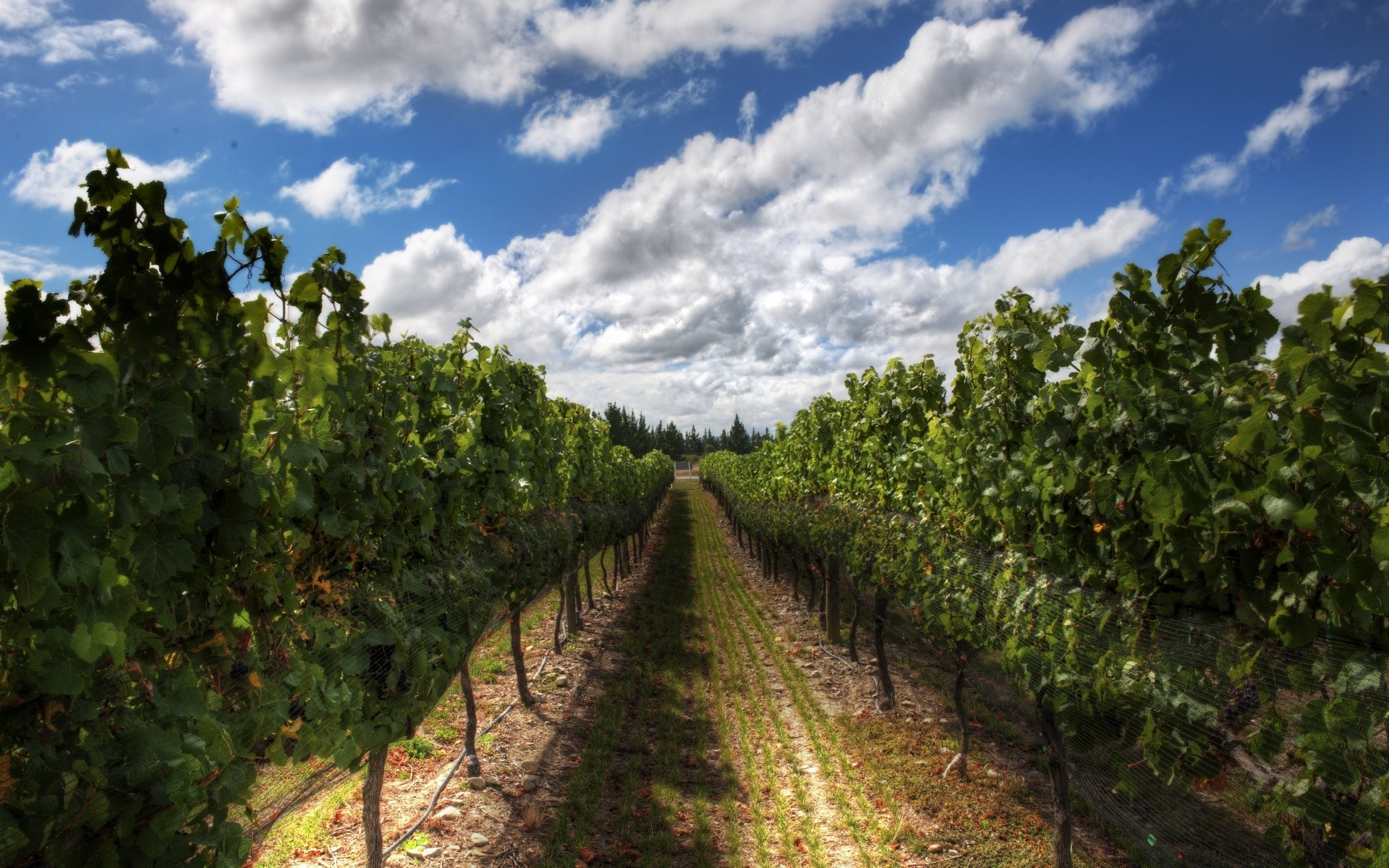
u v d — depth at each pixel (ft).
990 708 23.70
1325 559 7.51
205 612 7.62
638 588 51.52
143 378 6.73
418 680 12.56
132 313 6.86
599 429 50.08
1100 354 11.05
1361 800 7.09
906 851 15.58
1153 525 10.00
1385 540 6.95
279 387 8.49
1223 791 9.23
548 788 19.10
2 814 4.92
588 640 34.83
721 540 86.17
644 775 20.06
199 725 6.79
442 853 15.30
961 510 17.83
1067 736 12.44
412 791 18.10
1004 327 15.07
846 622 37.96
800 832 16.81
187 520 6.95
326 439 10.32
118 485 6.19
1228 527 8.84
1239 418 8.79
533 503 24.95
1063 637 12.36
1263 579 8.59
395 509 13.06
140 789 5.96
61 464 5.45
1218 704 9.13
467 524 17.33
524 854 15.72
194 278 7.24
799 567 45.62
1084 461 11.78
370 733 11.25
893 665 29.45
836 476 33.99
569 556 29.50
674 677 29.09
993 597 15.29
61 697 5.67
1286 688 8.18
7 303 5.43
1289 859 8.09
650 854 15.75
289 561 9.70
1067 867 13.48
